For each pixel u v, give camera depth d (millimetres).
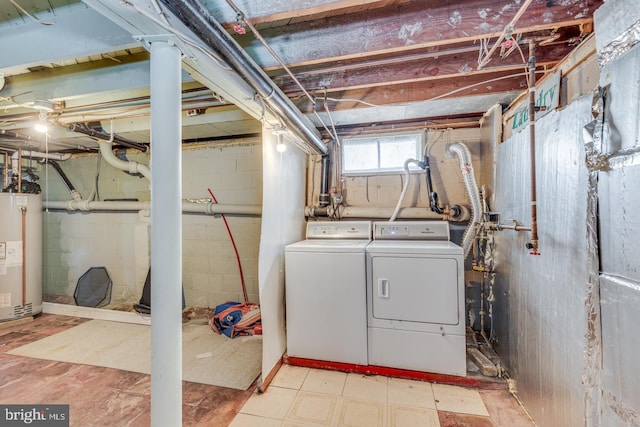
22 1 1349
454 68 1833
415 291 2244
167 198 1144
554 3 1298
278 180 2441
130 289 3973
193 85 2033
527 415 1804
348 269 2355
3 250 3262
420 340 2230
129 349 2709
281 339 2473
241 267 3613
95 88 2010
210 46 1201
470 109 2557
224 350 2693
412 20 1455
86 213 4105
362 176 3225
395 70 1948
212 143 3693
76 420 1812
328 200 3236
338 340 2369
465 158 2637
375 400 1993
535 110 1791
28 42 1406
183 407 1926
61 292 4219
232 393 2074
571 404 1319
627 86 984
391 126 3072
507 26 1281
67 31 1363
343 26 1543
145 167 3621
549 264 1523
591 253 1172
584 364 1222
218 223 3682
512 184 2041
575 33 1453
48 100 2113
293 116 2047
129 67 1938
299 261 2447
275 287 2359
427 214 2947
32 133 3152
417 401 1978
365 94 2391
